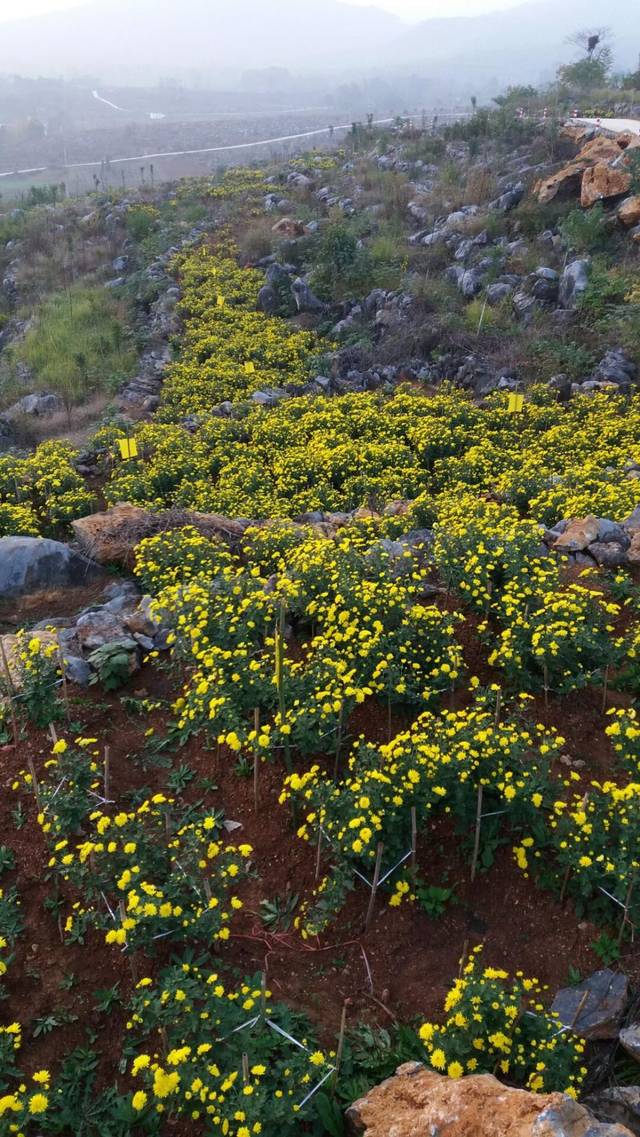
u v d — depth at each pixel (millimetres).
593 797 4789
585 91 40156
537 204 21938
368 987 4355
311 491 11648
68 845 4965
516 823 4945
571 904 4664
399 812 4777
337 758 5445
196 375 18719
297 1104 3600
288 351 19734
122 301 25688
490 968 4266
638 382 15781
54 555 8750
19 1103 3529
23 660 6059
